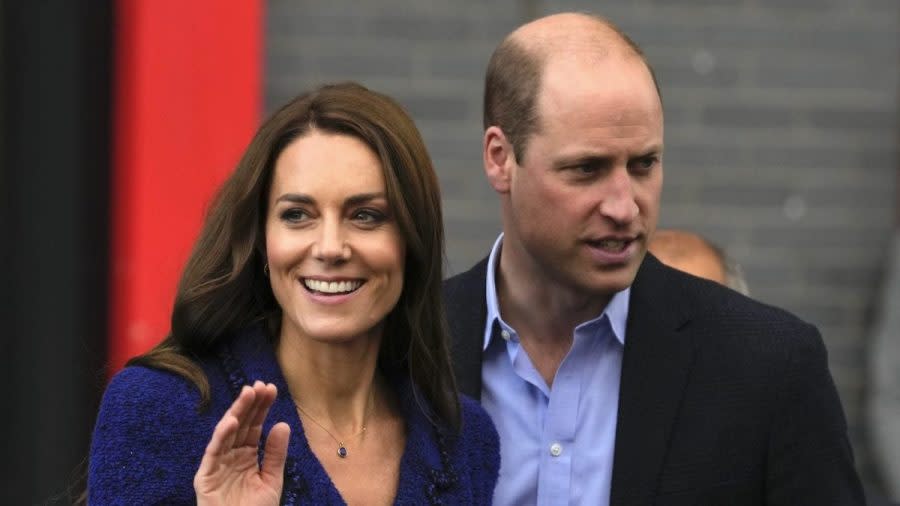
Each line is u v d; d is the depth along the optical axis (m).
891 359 22.44
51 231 21.89
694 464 12.96
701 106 22.80
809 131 22.88
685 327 13.35
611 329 13.27
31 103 21.86
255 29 21.70
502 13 22.52
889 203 22.98
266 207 11.50
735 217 22.86
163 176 21.75
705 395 13.10
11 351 22.02
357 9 22.42
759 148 22.86
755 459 13.02
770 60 22.81
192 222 21.75
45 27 21.78
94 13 21.75
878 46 22.89
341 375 11.71
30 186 21.91
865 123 22.92
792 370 13.12
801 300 22.97
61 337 21.95
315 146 11.24
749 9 22.78
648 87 12.51
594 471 13.23
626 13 22.70
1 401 22.03
